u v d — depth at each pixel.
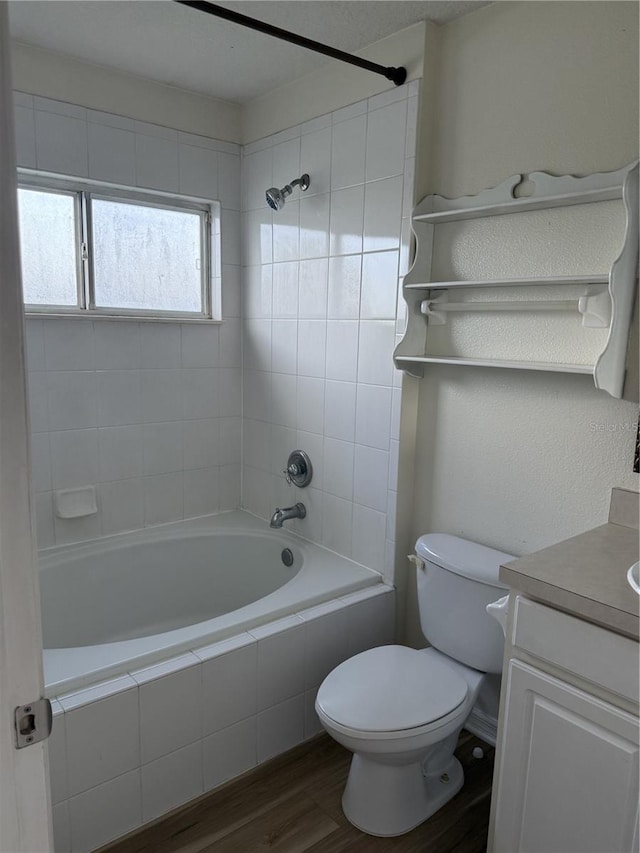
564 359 1.70
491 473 1.93
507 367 1.69
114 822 1.63
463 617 1.83
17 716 0.66
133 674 1.66
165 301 2.68
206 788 1.81
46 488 2.40
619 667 1.12
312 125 2.33
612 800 1.16
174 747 1.71
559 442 1.73
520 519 1.86
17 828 0.68
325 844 1.64
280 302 2.62
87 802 1.57
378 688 1.67
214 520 2.86
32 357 2.29
